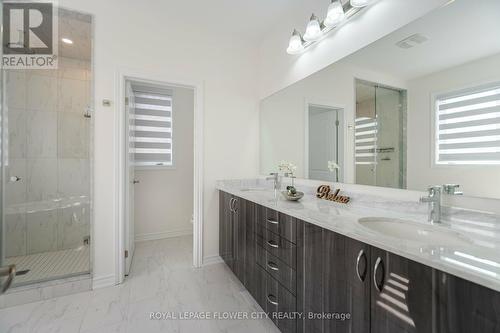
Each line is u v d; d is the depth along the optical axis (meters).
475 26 0.98
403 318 0.75
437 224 1.05
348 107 1.59
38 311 1.66
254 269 1.73
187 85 2.38
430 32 1.13
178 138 3.43
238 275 2.01
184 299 1.83
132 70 2.11
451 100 1.07
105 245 2.01
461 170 1.04
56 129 2.67
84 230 2.55
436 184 1.13
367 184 1.48
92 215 1.97
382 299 0.82
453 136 1.06
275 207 1.45
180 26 2.33
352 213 1.27
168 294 1.90
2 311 1.65
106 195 2.02
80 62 2.79
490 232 0.93
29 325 1.51
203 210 2.47
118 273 2.05
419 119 1.20
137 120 3.21
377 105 1.40
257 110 2.76
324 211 1.31
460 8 1.02
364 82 1.47
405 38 1.23
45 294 1.80
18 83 2.42
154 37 2.21
